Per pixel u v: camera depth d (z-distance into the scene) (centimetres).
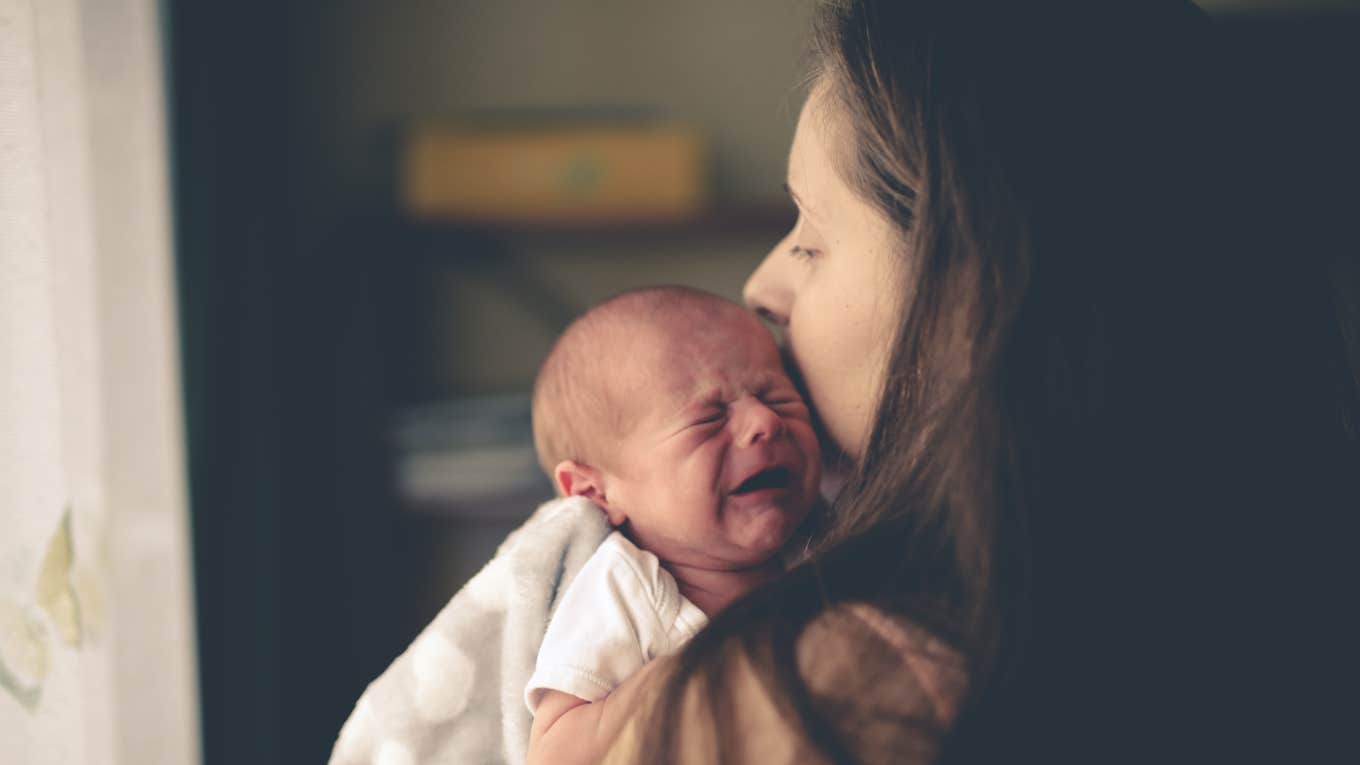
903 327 57
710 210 186
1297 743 56
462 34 208
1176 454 54
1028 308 53
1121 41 58
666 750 55
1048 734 51
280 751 161
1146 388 54
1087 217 54
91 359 96
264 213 163
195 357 135
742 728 54
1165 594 53
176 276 129
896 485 57
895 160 59
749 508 73
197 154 138
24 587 82
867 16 62
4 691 79
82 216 95
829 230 66
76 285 93
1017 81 56
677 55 209
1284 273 60
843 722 52
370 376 186
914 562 55
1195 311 55
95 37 100
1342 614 59
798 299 70
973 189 55
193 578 131
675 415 74
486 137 192
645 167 192
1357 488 62
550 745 62
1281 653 57
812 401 72
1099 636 52
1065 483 52
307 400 183
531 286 211
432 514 190
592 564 70
